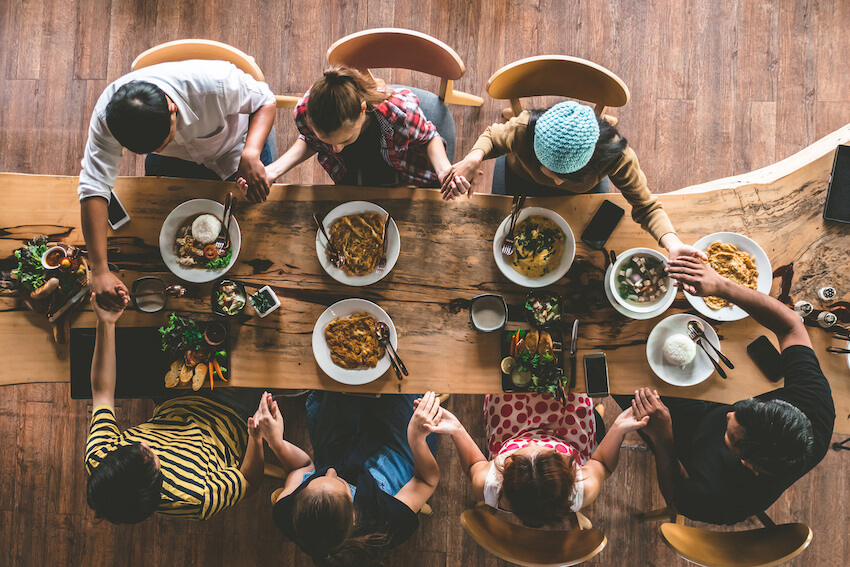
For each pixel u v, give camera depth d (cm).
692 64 271
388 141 188
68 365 187
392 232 185
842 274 183
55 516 267
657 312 179
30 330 186
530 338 180
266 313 183
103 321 176
